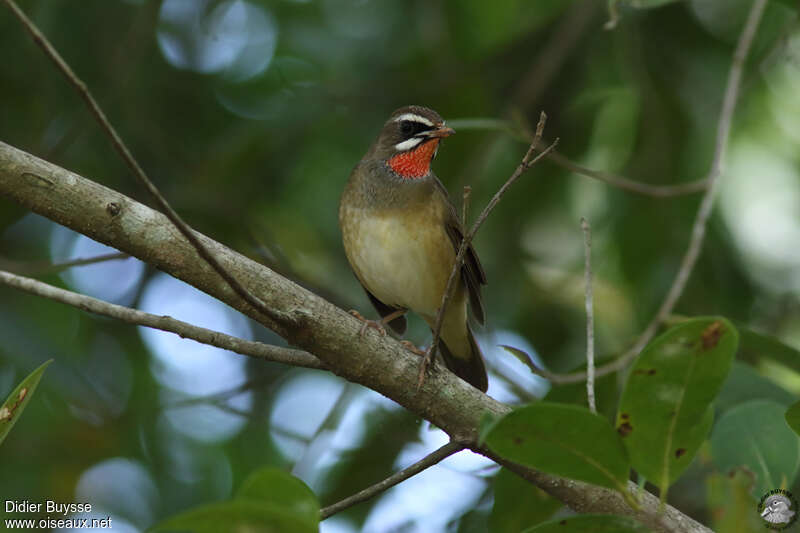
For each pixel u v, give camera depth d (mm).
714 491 5559
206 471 12422
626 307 12289
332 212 13289
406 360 7035
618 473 4906
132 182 12680
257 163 12617
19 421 11508
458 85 12789
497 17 12383
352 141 13141
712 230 11906
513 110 10578
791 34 11320
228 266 6664
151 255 6570
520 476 6977
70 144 11703
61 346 12180
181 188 12445
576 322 12312
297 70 13180
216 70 13133
